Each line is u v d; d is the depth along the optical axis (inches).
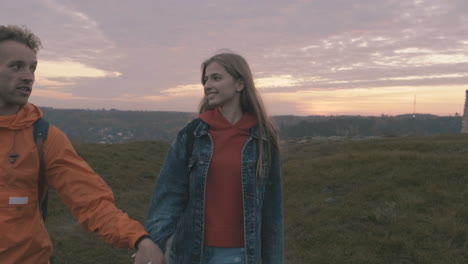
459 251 248.1
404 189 370.9
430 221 291.0
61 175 79.7
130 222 78.7
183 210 100.7
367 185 403.2
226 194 96.5
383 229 291.7
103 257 277.9
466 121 1742.1
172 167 98.3
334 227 309.7
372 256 252.4
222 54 101.9
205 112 104.0
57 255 272.1
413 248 254.8
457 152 610.5
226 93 100.6
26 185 76.4
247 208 97.0
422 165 427.2
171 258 101.2
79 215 80.2
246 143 99.5
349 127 5374.0
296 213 364.5
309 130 5073.8
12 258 74.4
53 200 403.5
